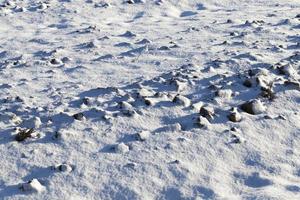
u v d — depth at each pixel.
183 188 2.37
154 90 3.45
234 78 3.54
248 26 5.81
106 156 2.60
